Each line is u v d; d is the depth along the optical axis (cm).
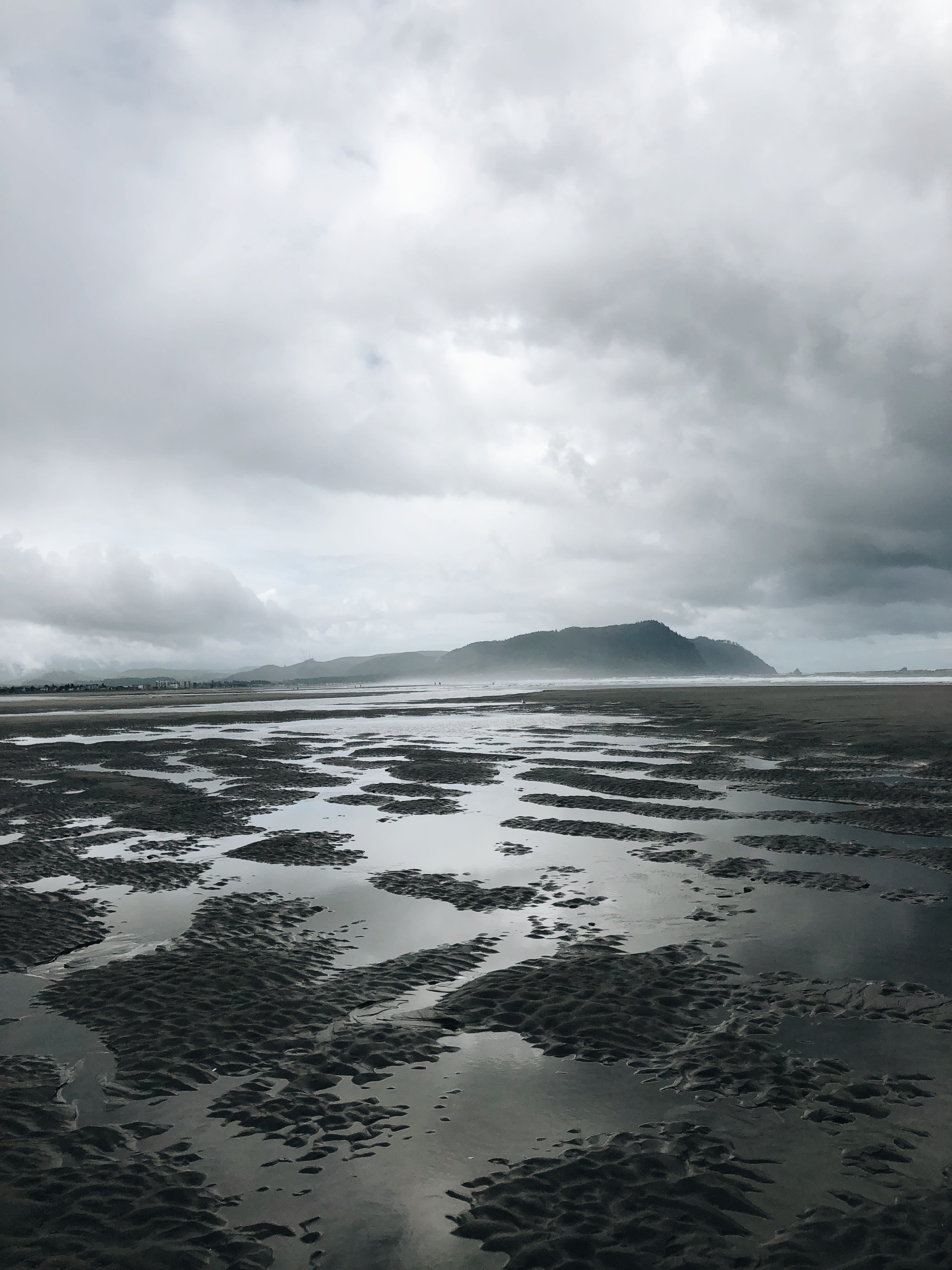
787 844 1460
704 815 1758
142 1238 434
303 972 873
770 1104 573
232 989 823
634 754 3020
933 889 1162
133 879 1298
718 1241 429
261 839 1600
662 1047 671
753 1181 482
